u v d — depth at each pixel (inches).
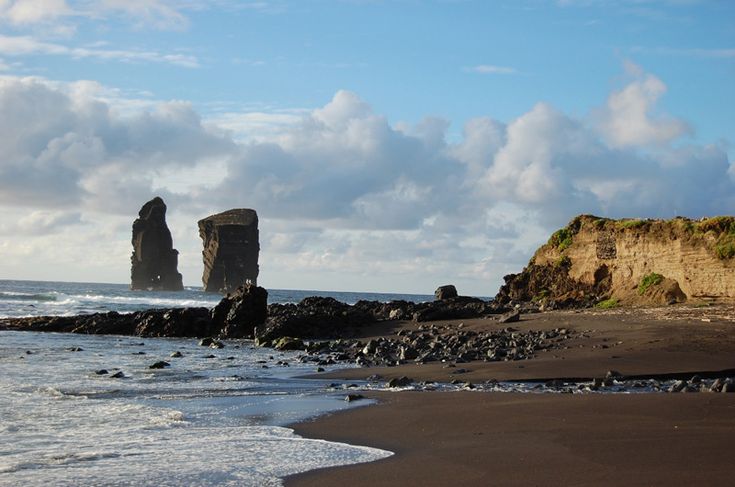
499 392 809.5
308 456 498.0
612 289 2279.8
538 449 489.1
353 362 1326.3
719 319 1454.2
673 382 887.1
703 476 397.7
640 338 1256.2
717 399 676.1
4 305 3887.8
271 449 524.1
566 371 975.0
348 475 437.1
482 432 562.9
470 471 435.2
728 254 1812.3
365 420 642.8
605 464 435.5
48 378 1010.1
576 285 2470.5
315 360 1366.9
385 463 468.4
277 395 836.0
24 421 654.5
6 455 509.4
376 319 2180.1
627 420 581.3
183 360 1374.3
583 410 634.8
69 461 489.1
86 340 1955.0
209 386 933.8
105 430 610.5
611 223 2381.9
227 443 549.0
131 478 440.5
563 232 2635.3
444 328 1871.3
